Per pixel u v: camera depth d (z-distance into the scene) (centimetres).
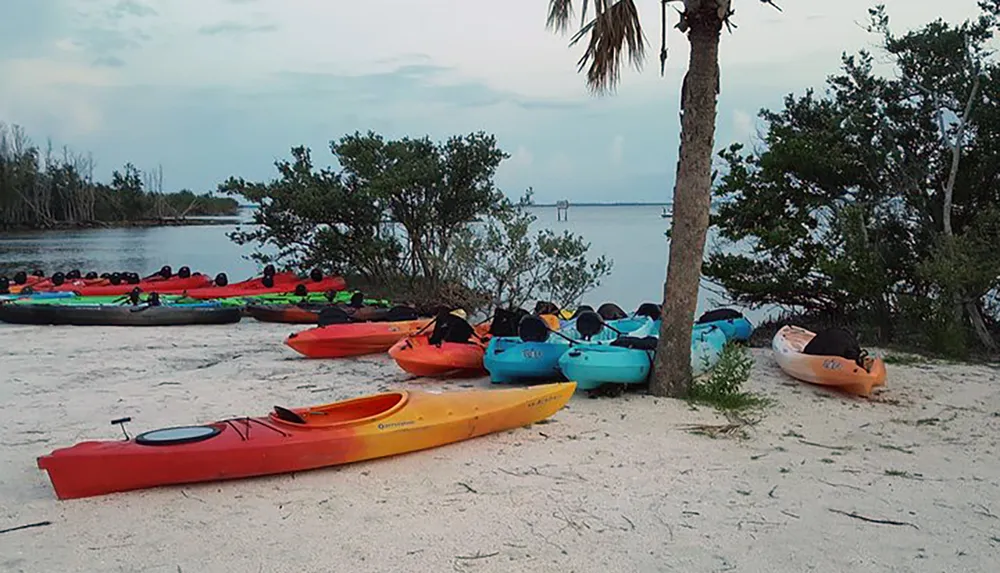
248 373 1072
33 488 609
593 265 2088
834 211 1469
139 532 528
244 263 3522
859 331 1352
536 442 732
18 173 8175
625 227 6009
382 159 2191
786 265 1469
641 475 649
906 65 1398
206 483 615
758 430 785
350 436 644
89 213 8981
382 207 2167
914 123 1438
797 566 491
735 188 1481
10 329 1480
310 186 2183
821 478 651
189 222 9756
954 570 486
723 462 686
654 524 552
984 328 1278
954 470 677
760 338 1459
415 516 561
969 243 1224
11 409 850
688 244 876
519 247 1881
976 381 1032
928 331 1246
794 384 1006
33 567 477
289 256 2361
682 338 890
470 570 480
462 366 1014
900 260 1377
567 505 584
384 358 1200
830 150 1426
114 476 585
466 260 1905
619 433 761
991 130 1337
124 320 1527
